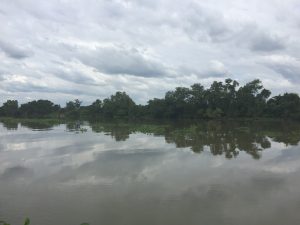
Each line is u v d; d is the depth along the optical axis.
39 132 70.06
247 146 43.56
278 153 37.53
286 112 118.12
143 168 29.78
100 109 175.50
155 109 144.88
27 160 34.09
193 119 137.00
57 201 20.89
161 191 22.70
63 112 185.38
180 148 41.97
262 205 19.80
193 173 27.72
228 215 18.30
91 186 24.11
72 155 36.91
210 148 41.84
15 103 186.00
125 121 127.81
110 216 18.36
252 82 129.75
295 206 19.59
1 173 28.41
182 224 17.20
